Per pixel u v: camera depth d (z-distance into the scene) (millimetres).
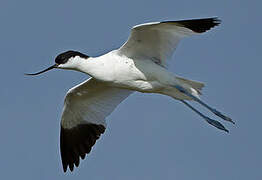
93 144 14594
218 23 11844
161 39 12492
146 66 12836
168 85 12961
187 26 12039
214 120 13844
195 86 13102
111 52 13070
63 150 14727
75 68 13195
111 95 14508
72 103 14391
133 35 12328
